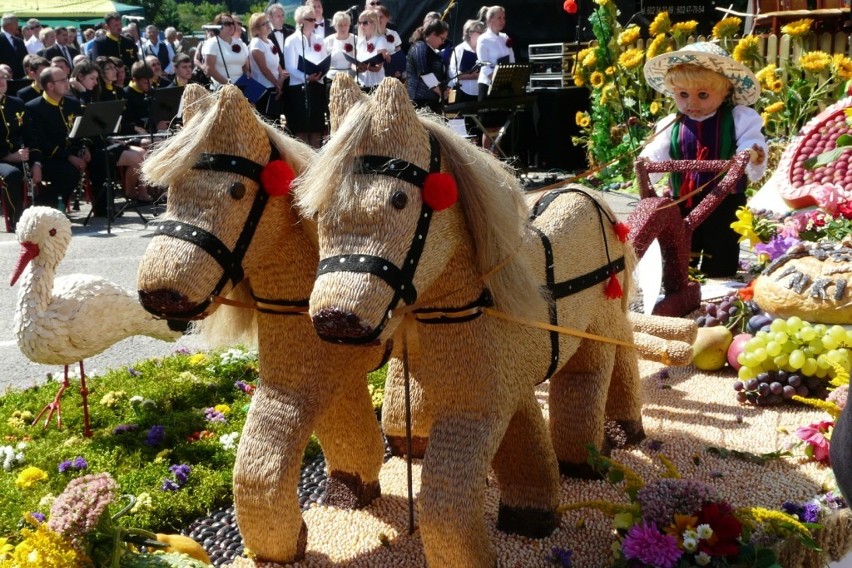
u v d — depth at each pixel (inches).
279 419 119.2
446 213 105.8
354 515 140.0
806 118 398.9
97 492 107.9
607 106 432.1
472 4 547.2
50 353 165.5
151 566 109.5
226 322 129.3
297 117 447.2
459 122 217.2
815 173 260.5
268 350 121.0
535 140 518.6
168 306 105.2
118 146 446.6
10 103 413.7
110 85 494.3
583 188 142.7
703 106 245.3
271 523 119.6
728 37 380.5
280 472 117.7
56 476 154.4
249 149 110.1
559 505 134.0
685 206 254.8
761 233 234.8
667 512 117.0
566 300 129.9
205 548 135.0
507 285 111.0
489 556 113.0
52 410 175.9
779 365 177.6
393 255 98.9
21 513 139.6
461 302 110.9
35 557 105.8
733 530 115.0
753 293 198.1
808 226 227.9
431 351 113.3
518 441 123.7
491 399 112.1
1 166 406.9
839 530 138.6
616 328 146.2
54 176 431.2
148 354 232.7
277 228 114.1
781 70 397.1
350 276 96.8
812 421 173.2
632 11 521.7
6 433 173.3
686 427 170.6
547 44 511.8
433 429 114.3
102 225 425.7
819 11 397.7
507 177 113.5
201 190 108.0
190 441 168.9
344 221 99.7
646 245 199.6
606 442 154.9
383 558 127.7
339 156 100.9
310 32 443.2
